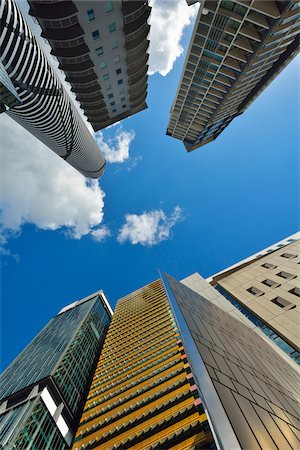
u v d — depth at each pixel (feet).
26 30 223.10
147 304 233.35
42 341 270.46
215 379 43.19
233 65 168.86
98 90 210.18
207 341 65.82
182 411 80.53
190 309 95.40
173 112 259.19
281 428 40.32
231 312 145.18
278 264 156.56
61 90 323.57
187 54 176.35
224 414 33.35
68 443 144.46
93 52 165.48
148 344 154.81
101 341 278.05
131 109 260.21
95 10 137.18
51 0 130.31
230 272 189.47
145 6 147.84
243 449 28.25
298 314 109.09
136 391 110.42
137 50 177.27
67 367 194.49
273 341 113.91
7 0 194.59
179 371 105.19
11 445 114.83
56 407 158.10
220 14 134.82
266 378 65.77
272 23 130.52
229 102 221.46
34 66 244.22
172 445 69.82
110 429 94.22
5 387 190.19
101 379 146.20
